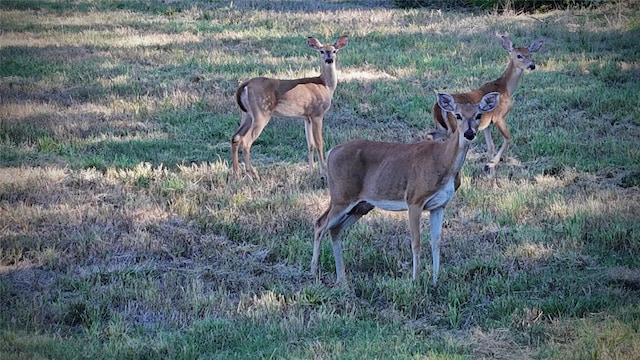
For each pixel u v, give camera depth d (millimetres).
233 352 9750
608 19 28250
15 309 10688
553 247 12641
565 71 22734
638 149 16891
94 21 30719
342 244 12773
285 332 10234
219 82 21938
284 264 12281
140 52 25188
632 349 9586
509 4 30891
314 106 16234
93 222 13477
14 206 13984
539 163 16656
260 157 17094
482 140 18016
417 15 30453
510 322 10445
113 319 10539
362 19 30016
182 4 33562
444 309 10938
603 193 14594
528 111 19734
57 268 11984
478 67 23078
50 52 25484
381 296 11336
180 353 9664
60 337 10000
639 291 11227
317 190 15070
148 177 15422
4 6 33531
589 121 18906
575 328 10172
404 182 11336
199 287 11281
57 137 17844
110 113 19609
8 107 19547
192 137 18172
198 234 13211
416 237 11375
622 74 22219
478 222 13672
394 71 22844
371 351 9570
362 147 11641
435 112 15719
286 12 31656
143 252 12516
